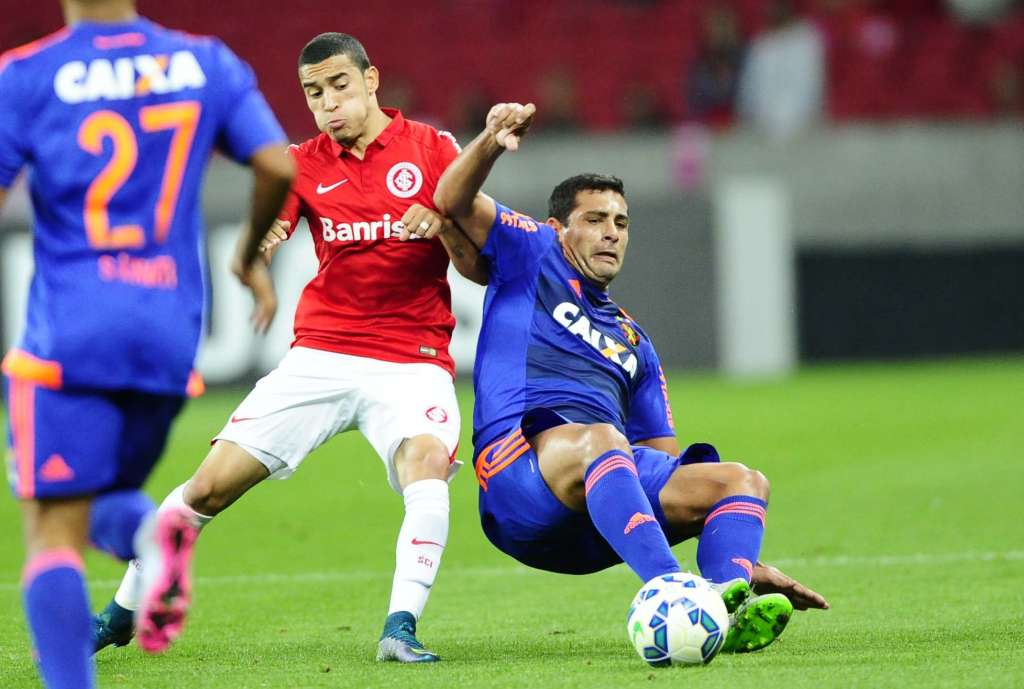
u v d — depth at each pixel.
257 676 15.55
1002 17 82.75
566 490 16.77
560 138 68.31
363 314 18.44
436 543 17.00
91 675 12.44
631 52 78.75
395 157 18.61
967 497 32.06
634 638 15.27
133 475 13.16
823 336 69.75
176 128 12.65
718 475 16.73
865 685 13.88
